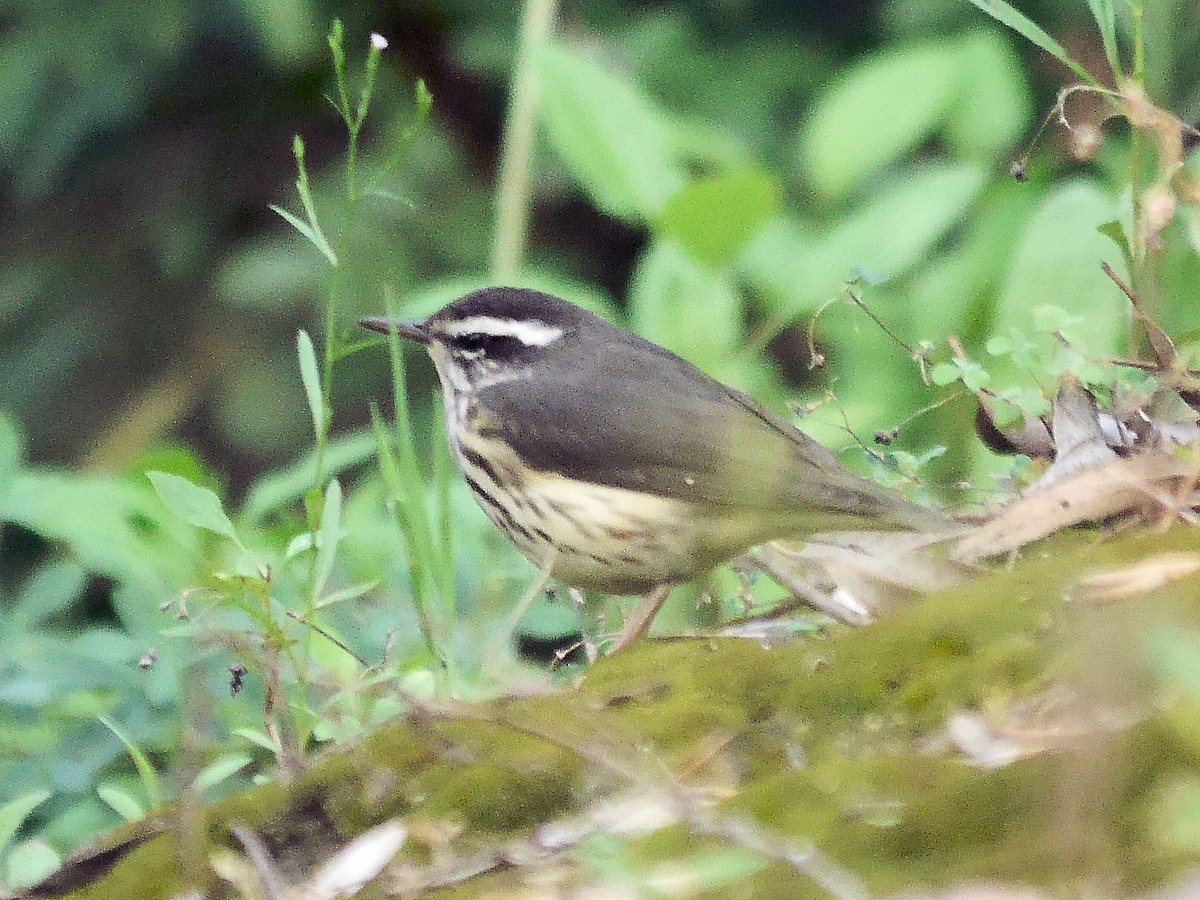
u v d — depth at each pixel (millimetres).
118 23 15234
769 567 7508
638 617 7914
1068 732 4559
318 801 5512
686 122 13820
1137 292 6934
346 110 6820
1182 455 6402
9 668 7758
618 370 8523
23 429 15523
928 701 5121
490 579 8453
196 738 6656
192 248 15891
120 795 6402
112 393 15680
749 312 13117
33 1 15336
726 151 12789
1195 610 4582
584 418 8273
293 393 15125
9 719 7805
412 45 15734
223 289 14945
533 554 8508
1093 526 6855
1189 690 3951
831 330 10484
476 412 8617
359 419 14992
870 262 10375
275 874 5340
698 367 9438
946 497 8383
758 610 7738
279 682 6496
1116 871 3943
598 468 8172
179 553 8297
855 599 6824
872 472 8383
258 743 6516
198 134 16031
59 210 16125
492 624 7891
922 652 5305
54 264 15977
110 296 15836
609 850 4688
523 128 11305
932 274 10727
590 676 6035
